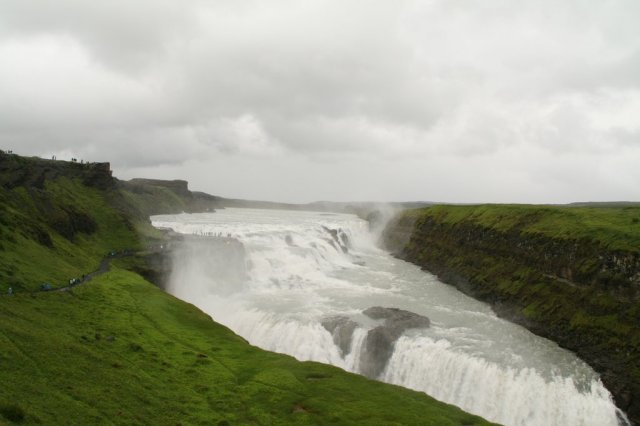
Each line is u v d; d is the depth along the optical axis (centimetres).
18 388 3406
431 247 14475
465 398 6406
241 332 8506
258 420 4162
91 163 15450
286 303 9456
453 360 6662
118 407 3728
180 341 6097
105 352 5009
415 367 6888
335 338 7575
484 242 11569
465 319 8525
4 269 6819
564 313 7731
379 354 7200
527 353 6931
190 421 3897
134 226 13188
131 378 4453
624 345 6406
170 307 7644
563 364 6594
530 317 8212
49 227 10206
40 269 7588
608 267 7438
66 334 5191
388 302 9638
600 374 6288
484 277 10456
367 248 18662
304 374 5444
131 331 5997
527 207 12262
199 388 4697
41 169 13275
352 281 11806
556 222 9800
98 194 14288
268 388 4881
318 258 13762
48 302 6347
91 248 10800
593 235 8219
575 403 5838
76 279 7894
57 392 3609
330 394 4878
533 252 9494
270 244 13612
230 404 4425
